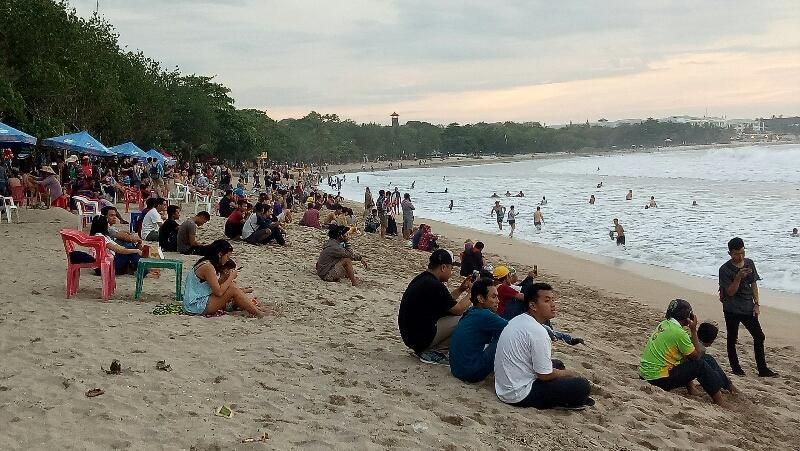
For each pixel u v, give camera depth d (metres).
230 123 87.88
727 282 9.96
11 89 25.09
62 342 7.73
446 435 5.71
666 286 19.52
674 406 7.51
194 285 9.77
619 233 27.91
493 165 181.12
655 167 107.94
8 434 5.22
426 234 24.89
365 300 12.21
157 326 8.70
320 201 42.12
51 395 6.07
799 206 40.22
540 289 6.80
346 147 190.38
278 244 19.30
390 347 8.65
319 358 7.80
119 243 12.46
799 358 11.52
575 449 5.71
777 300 17.31
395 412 6.16
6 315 8.93
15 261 13.14
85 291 10.76
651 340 8.47
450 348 7.38
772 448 6.69
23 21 27.42
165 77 68.75
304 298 11.79
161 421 5.57
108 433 5.27
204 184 36.81
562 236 32.19
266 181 55.19
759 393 8.87
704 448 6.23
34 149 34.03
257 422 5.66
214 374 6.88
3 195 20.23
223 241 9.91
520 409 6.57
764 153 115.56
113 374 6.68
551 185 73.75
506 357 6.66
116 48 50.19
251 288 11.81
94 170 32.34
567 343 10.01
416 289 7.93
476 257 17.83
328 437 5.43
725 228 31.94
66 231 10.27
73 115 37.25
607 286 19.52
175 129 68.94
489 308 7.40
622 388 7.81
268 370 7.14
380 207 29.11
